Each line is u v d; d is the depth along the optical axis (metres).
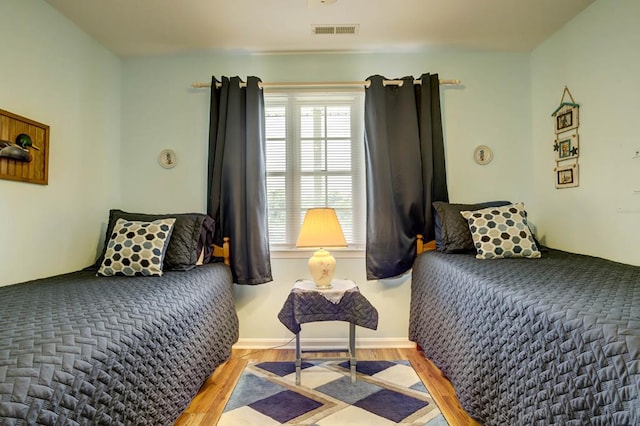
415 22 2.33
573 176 2.33
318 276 2.22
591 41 2.17
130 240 2.12
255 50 2.71
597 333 0.93
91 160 2.44
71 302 1.44
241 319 2.72
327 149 2.82
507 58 2.78
